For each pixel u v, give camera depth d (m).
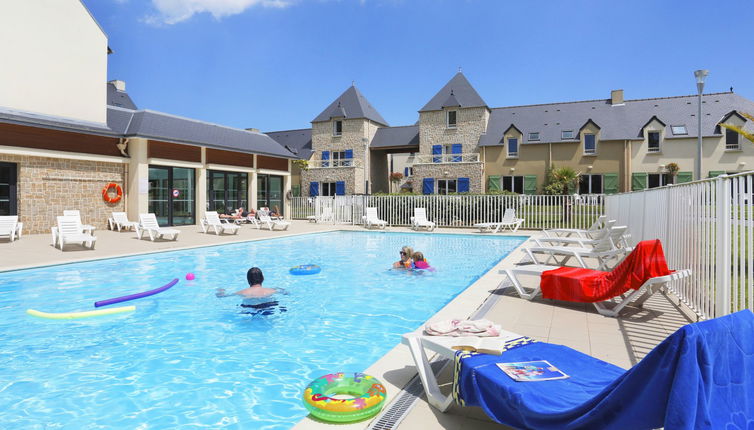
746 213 4.10
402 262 10.03
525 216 20.05
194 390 3.92
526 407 2.46
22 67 15.51
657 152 29.83
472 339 3.39
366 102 40.62
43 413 3.51
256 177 24.56
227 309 6.64
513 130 32.81
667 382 1.88
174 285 8.23
